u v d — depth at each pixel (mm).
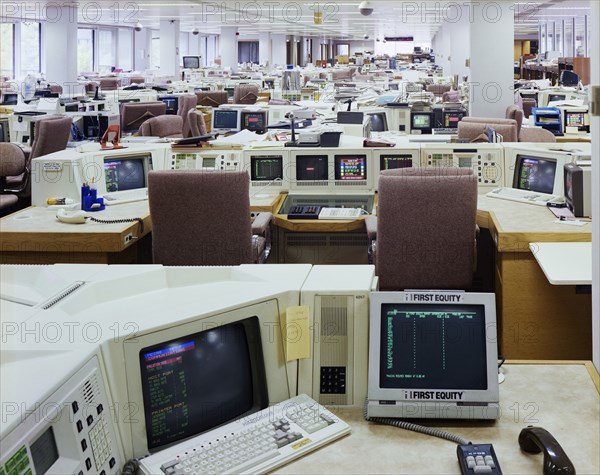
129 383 1629
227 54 28797
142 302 1884
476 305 1881
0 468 1202
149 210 4148
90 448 1453
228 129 9094
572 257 3404
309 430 1765
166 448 1689
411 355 1870
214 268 2064
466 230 3861
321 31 33375
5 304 1822
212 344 1785
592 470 1622
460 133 6617
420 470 1638
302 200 5156
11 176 6750
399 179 3828
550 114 9031
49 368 1428
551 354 3719
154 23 27125
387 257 3932
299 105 9844
